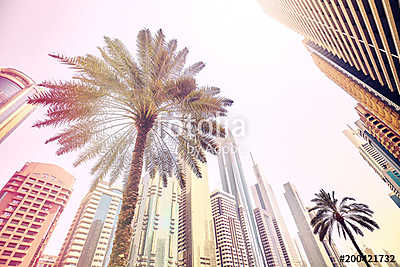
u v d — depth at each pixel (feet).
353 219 100.01
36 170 309.42
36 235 268.82
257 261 598.75
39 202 290.76
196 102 28.37
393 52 61.62
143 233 357.00
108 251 374.02
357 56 87.35
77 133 32.32
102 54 33.58
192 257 340.39
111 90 30.17
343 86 215.31
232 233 459.32
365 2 59.31
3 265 230.27
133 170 29.04
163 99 30.96
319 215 104.58
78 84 26.48
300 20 123.13
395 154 193.26
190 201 416.26
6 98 366.43
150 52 32.68
